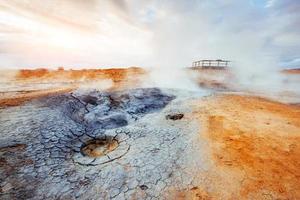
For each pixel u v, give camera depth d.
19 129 5.32
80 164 4.54
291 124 6.19
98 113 7.91
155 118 7.60
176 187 3.74
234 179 3.78
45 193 3.62
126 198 3.55
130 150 5.19
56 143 5.16
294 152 4.54
